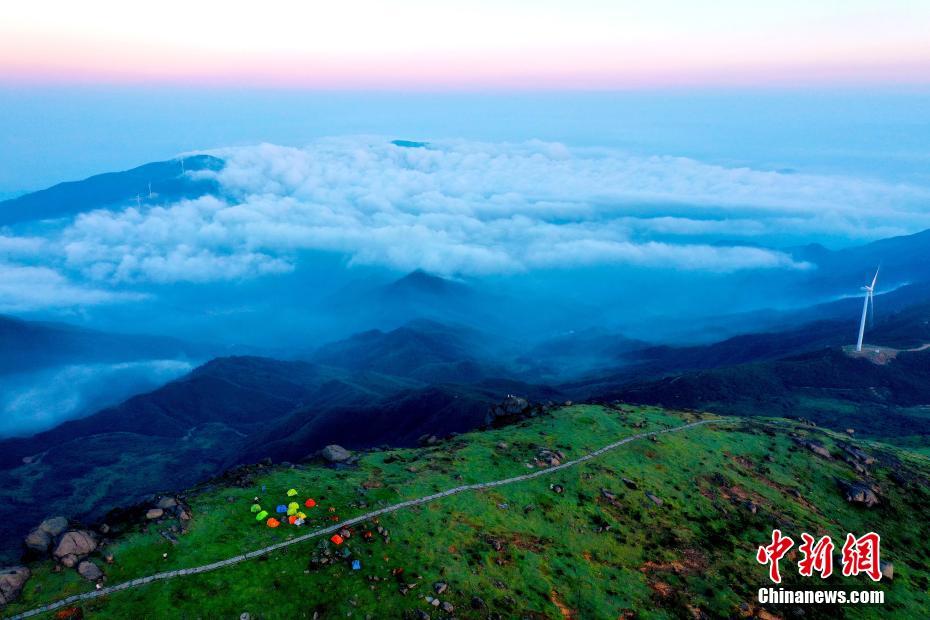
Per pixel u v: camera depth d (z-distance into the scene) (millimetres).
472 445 95812
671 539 77812
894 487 100688
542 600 61844
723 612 65938
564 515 77875
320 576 57969
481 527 71438
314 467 82062
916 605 73500
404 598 57312
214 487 71312
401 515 69938
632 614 62875
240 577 55875
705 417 121188
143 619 49469
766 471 99938
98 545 56094
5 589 49312
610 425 108500
